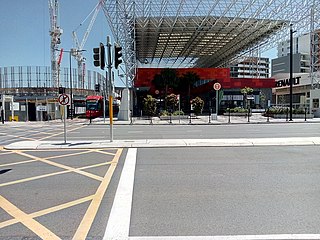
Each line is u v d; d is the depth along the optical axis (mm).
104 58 14352
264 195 5949
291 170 8148
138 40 60031
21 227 4531
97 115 47781
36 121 39562
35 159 10328
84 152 11766
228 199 5723
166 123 31109
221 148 12359
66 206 5426
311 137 15422
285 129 21812
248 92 50844
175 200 5699
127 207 5344
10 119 40000
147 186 6699
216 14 44125
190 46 67062
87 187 6664
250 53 70938
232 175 7633
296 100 61344
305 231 4270
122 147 12938
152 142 13961
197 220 4715
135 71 49531
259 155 10555
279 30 52219
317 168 8383
